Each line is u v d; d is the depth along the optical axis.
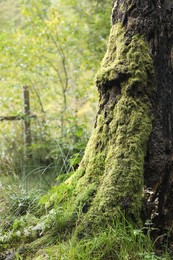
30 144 5.22
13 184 3.52
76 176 2.85
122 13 2.80
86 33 6.55
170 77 2.70
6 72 6.07
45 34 6.11
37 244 2.52
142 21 2.69
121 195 2.52
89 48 6.63
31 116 5.48
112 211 2.49
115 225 2.45
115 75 2.71
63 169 4.20
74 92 6.27
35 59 6.22
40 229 2.62
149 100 2.66
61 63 6.68
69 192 2.76
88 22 6.58
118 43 2.79
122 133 2.64
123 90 2.70
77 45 6.65
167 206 2.62
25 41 6.20
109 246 2.33
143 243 2.40
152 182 2.63
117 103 2.72
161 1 2.65
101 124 2.81
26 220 2.79
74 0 6.42
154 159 2.62
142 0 2.68
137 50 2.67
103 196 2.56
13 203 3.10
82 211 2.59
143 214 2.58
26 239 2.61
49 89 6.30
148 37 2.69
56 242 2.49
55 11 6.28
